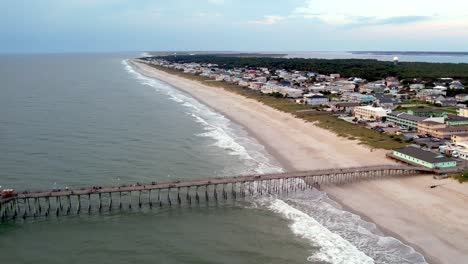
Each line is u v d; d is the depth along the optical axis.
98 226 70.88
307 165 101.56
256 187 88.50
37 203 79.62
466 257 59.66
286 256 60.75
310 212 75.88
